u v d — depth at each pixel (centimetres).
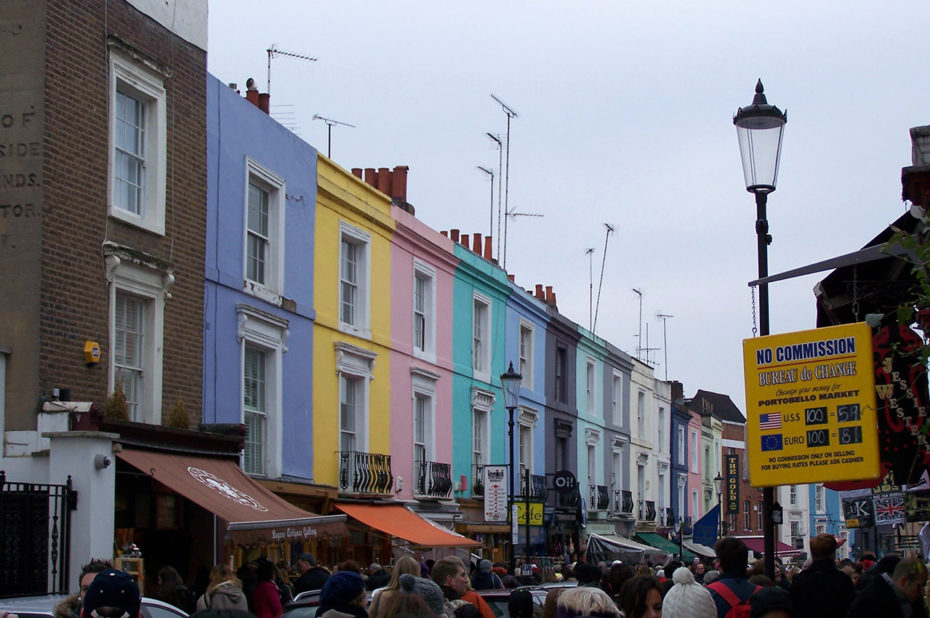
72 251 1532
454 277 2966
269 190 2122
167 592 1266
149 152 1730
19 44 1514
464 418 2991
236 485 1652
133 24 1692
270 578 1390
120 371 1645
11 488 1419
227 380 1911
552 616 848
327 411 2283
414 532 2244
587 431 4022
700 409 5881
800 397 976
